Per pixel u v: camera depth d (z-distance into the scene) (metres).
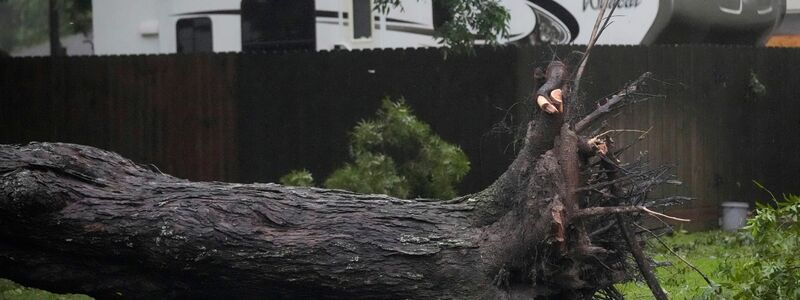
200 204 8.03
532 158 7.67
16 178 8.00
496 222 7.95
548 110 7.40
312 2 17.72
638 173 7.72
